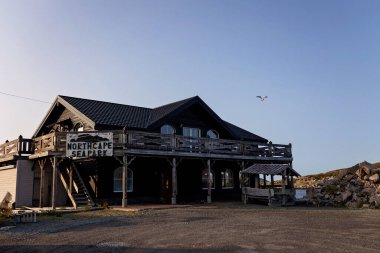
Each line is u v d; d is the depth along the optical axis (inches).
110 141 745.0
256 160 983.6
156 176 924.0
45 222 530.9
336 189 856.3
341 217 578.2
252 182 1063.6
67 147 749.9
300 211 677.3
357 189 829.8
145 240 384.2
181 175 955.3
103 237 402.9
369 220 539.5
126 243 370.0
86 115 834.8
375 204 746.8
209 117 1034.7
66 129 952.3
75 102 919.0
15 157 832.3
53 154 758.5
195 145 858.8
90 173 844.6
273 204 817.5
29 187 836.6
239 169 1100.5
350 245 355.3
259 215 605.3
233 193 1074.7
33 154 829.2
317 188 886.4
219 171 1055.6
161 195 916.6
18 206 813.9
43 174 817.5
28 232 444.1
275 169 857.5
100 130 773.3
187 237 398.9
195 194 980.6
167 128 949.8
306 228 460.1
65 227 478.3
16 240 394.3
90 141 749.3
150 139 789.9
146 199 893.8
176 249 341.4
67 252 335.9
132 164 882.8
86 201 791.1
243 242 370.3
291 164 1064.2
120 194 850.8
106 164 837.8
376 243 364.5
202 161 905.5
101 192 820.6
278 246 351.3
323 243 364.5
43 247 357.4
